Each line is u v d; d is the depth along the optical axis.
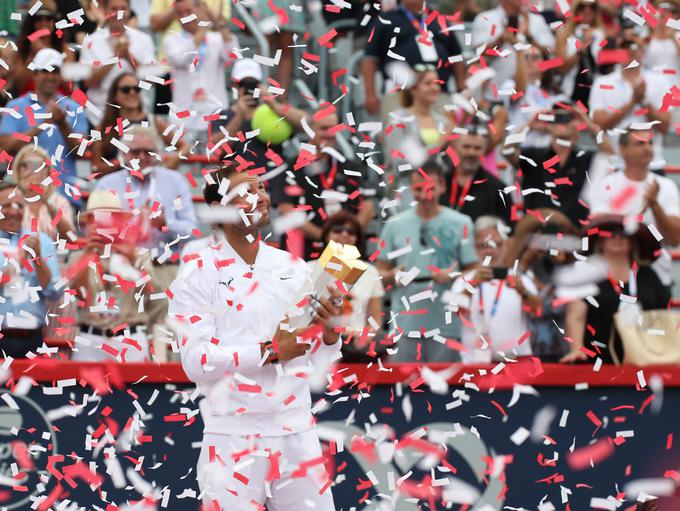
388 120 23.91
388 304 23.05
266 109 23.19
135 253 19.42
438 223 20.67
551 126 23.09
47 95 22.70
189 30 24.77
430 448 18.38
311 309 13.73
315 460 14.51
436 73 23.86
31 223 18.53
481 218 20.73
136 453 17.88
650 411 19.34
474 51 25.92
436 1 27.67
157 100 24.91
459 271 20.59
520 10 24.81
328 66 27.55
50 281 18.89
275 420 14.38
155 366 17.89
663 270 21.59
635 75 23.95
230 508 14.22
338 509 18.20
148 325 19.77
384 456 17.08
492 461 18.44
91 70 23.30
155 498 16.98
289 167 22.28
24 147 19.75
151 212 19.83
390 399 18.50
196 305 14.29
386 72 24.77
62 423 17.69
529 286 20.14
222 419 14.33
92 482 16.75
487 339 20.02
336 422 18.31
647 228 20.47
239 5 26.11
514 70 24.55
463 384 18.75
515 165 23.48
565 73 25.25
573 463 19.06
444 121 23.34
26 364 17.56
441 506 18.58
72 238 18.69
